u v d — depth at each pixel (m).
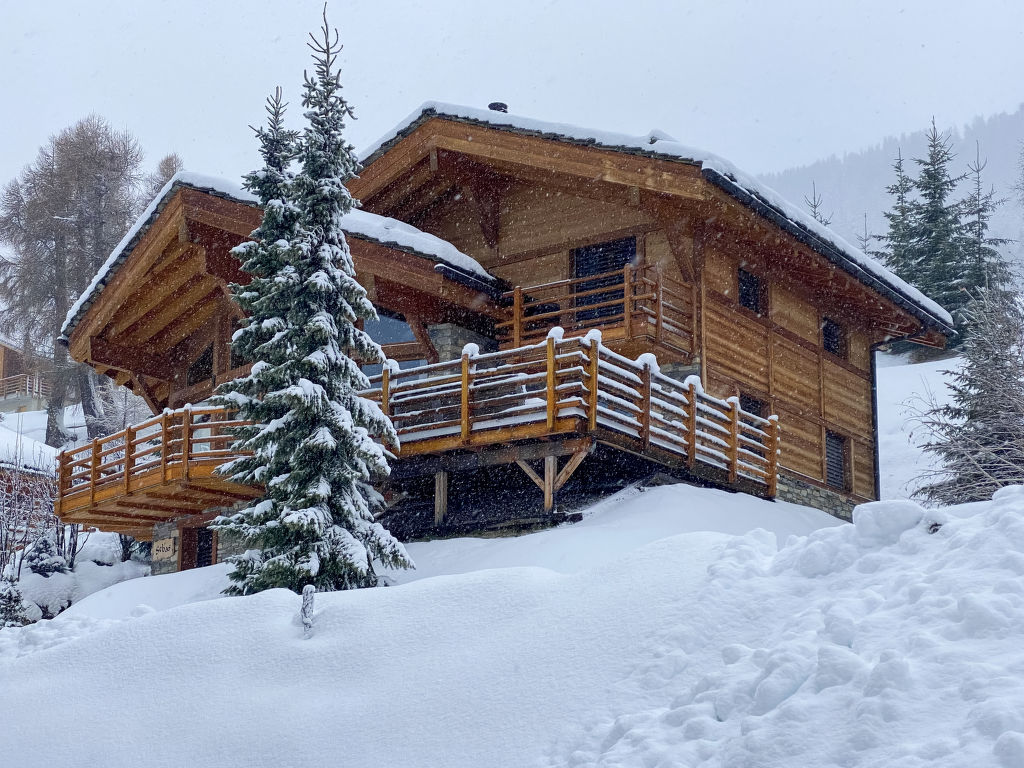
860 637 6.71
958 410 22.69
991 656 6.10
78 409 51.47
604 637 7.95
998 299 22.41
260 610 9.73
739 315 19.84
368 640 8.93
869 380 24.31
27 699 9.46
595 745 6.89
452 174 21.02
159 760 8.31
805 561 7.82
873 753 5.73
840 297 22.86
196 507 20.30
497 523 16.41
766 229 18.89
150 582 17.56
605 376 16.28
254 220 19.41
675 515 15.51
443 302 19.89
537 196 21.03
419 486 18.39
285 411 14.88
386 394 17.44
